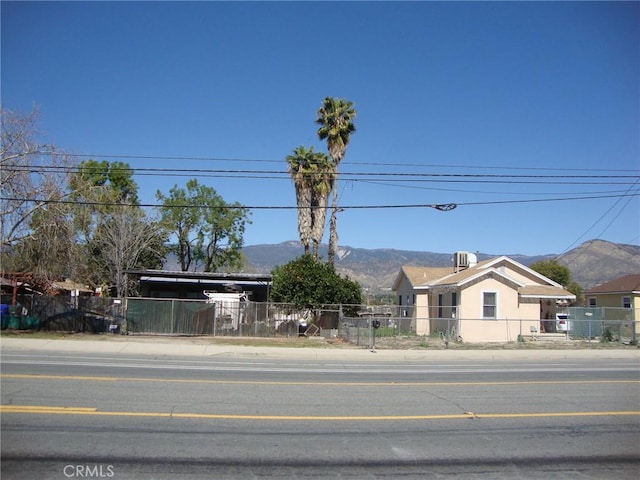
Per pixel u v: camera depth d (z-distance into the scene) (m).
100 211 37.41
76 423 8.01
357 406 9.78
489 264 33.62
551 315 35.84
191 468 6.29
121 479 5.89
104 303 27.19
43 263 25.62
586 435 8.15
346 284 30.55
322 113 36.81
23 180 24.31
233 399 10.06
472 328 29.91
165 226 45.44
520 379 13.98
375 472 6.32
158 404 9.41
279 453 6.92
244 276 33.81
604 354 23.17
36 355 17.62
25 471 6.05
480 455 7.05
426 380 13.46
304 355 20.53
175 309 27.45
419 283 36.78
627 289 40.03
